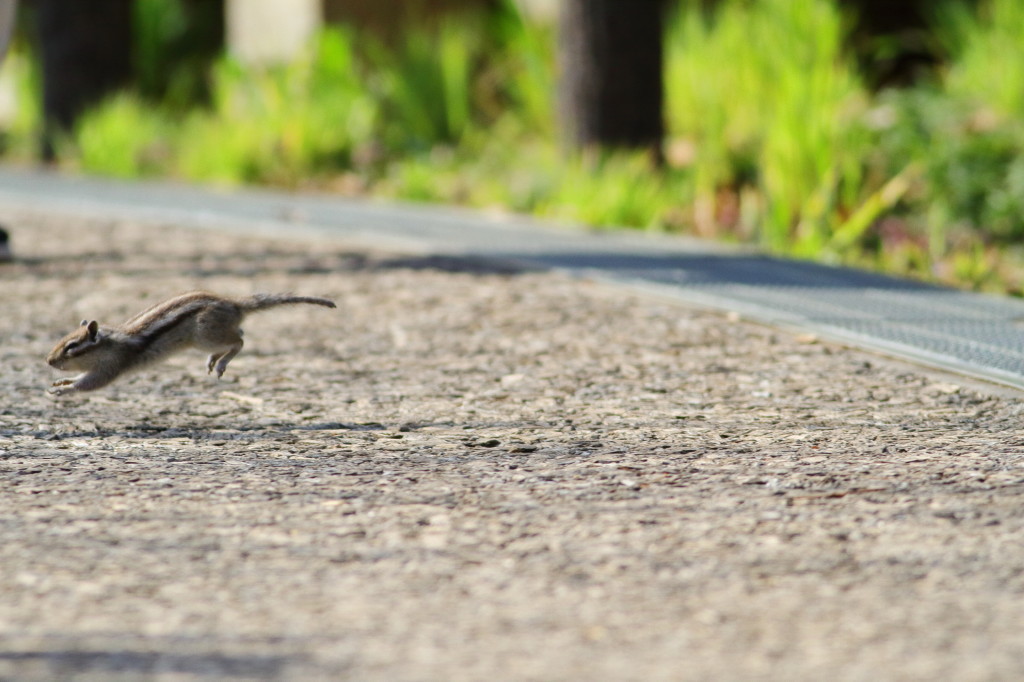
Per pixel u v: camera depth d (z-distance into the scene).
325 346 11.82
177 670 5.55
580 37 19.75
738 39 22.03
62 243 16.30
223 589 6.45
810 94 18.48
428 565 6.77
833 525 7.29
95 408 9.91
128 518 7.46
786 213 16.95
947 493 7.79
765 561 6.78
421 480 8.18
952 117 19.36
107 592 6.40
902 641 5.84
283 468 8.45
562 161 20.22
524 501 7.76
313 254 15.70
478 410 9.91
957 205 18.27
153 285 13.99
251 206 18.83
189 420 9.66
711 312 12.88
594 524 7.34
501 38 25.59
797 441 8.97
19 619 6.08
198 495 7.88
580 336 12.06
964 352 11.17
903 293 13.54
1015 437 8.98
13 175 22.14
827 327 12.06
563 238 16.62
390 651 5.75
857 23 25.33
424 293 13.70
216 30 29.08
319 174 21.95
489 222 17.83
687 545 7.02
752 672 5.54
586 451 8.81
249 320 12.70
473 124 24.27
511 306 13.16
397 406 10.03
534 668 5.58
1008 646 5.77
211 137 22.84
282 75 23.70
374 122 23.61
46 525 7.32
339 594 6.39
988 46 21.36
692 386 10.51
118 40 25.11
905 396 10.12
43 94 24.84
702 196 18.77
